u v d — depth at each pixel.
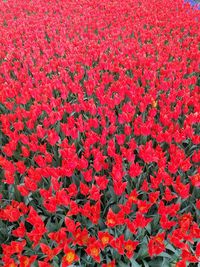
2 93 5.73
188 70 6.55
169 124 4.87
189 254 3.14
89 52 7.36
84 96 6.33
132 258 3.59
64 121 5.62
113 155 4.12
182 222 3.45
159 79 6.55
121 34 8.84
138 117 4.89
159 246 3.24
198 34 8.71
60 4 11.57
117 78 6.94
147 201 4.15
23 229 3.36
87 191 3.66
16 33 8.98
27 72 6.90
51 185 3.89
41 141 5.07
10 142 4.39
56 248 3.19
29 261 3.18
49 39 9.41
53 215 4.07
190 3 11.91
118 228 3.77
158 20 9.90
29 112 5.12
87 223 3.89
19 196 4.11
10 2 12.19
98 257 3.22
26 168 4.52
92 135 4.38
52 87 6.20
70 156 3.87
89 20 9.66
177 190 3.68
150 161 4.07
